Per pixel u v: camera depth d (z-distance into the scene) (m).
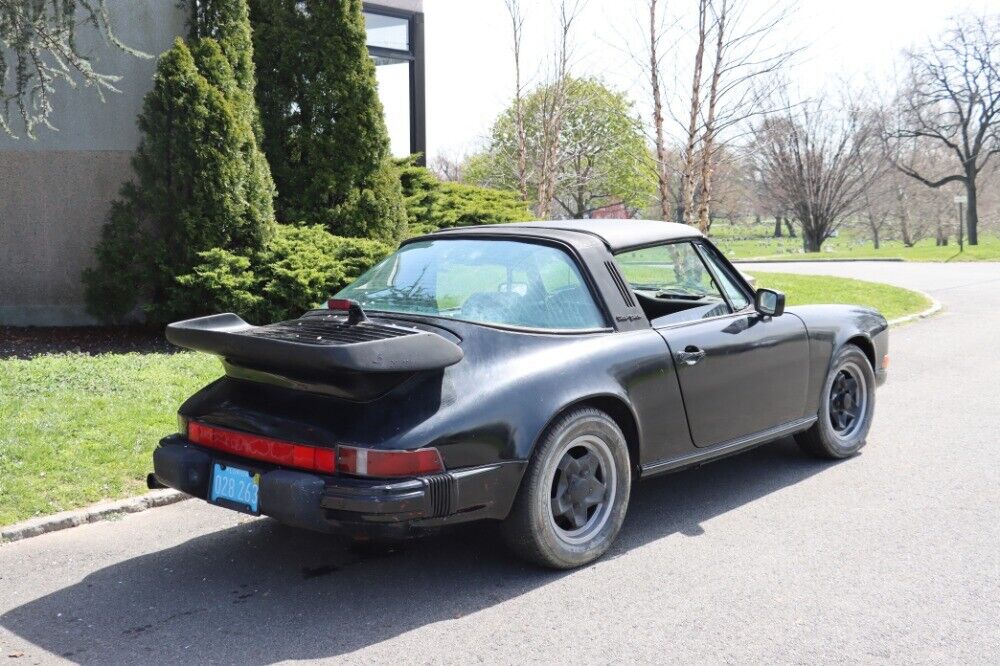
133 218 9.66
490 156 31.08
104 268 9.70
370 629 3.49
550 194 19.97
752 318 5.07
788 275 21.25
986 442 6.28
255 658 3.26
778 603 3.70
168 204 9.59
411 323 4.03
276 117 11.23
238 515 4.88
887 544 4.36
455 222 13.59
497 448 3.64
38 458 5.27
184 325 3.99
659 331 4.48
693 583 3.92
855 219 63.72
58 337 9.82
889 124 51.78
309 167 11.27
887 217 63.59
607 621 3.55
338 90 11.20
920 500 5.04
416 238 4.82
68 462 5.27
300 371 3.56
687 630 3.46
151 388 6.88
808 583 3.90
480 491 3.59
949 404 7.58
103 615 3.64
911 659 3.21
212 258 9.40
